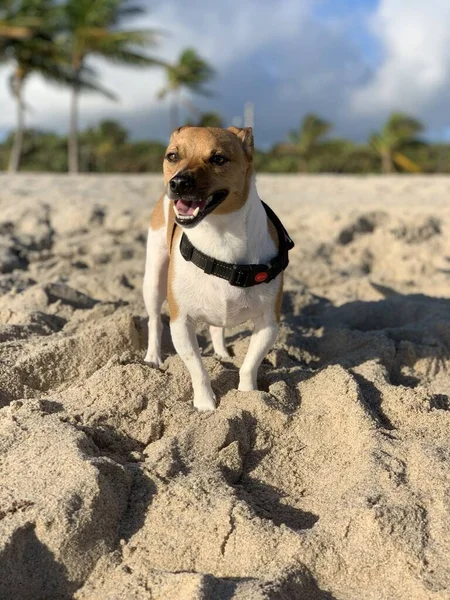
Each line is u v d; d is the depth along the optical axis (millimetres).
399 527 512
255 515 526
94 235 1686
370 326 1112
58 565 484
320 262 1513
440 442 646
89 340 812
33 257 1476
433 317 1072
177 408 685
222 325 737
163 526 525
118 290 1196
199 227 682
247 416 679
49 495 518
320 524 524
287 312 1183
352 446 648
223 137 668
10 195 2309
